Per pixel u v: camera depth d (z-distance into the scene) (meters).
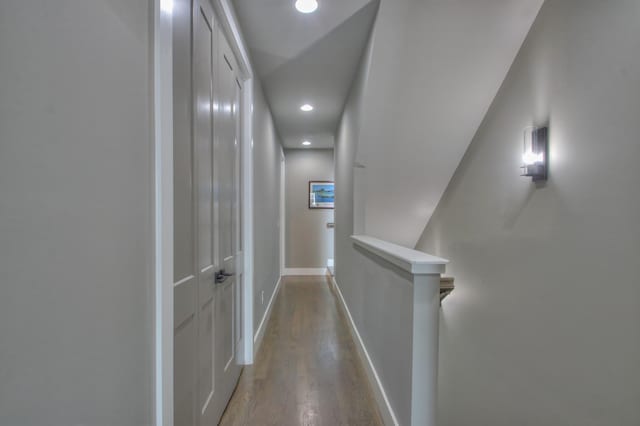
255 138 2.76
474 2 1.85
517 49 1.92
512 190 1.97
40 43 0.50
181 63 1.17
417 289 1.37
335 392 2.15
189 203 1.26
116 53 0.70
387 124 2.42
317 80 3.05
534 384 1.73
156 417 0.89
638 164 1.16
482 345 2.30
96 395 0.64
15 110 0.46
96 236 0.64
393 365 1.70
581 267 1.42
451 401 2.78
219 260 1.74
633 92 1.18
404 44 2.04
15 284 0.46
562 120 1.55
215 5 1.61
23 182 0.48
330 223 6.28
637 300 1.16
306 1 1.92
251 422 1.83
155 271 0.88
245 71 2.39
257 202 2.87
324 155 6.29
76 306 0.58
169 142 0.94
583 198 1.41
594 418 1.34
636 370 1.17
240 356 2.36
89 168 0.62
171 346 0.95
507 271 2.01
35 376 0.50
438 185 2.86
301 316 3.77
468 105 2.27
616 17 1.24
